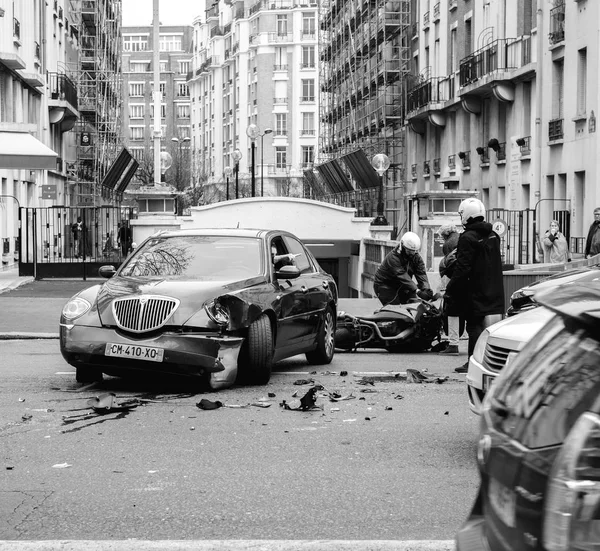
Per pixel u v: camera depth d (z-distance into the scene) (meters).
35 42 46.56
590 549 2.59
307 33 129.75
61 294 26.33
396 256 17.38
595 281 3.40
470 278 12.16
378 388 11.88
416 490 7.01
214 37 149.50
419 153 55.31
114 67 82.62
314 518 6.30
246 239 12.96
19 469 7.64
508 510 2.99
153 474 7.47
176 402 10.69
